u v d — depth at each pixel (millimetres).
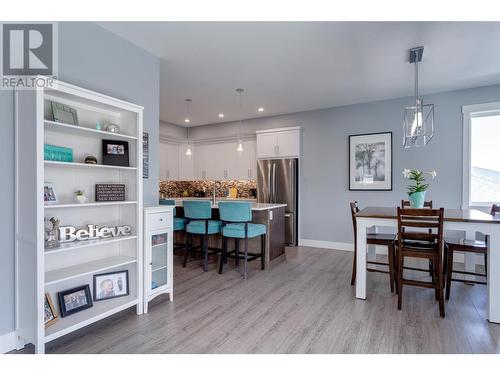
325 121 5414
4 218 1944
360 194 5117
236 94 4570
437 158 4508
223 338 2164
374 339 2137
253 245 4227
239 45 2934
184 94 4578
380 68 3539
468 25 2555
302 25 2562
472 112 4258
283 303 2826
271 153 5809
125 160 2590
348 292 3117
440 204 4484
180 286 3322
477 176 4379
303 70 3604
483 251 2709
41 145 1836
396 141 4805
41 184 1837
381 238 3182
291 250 5215
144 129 2975
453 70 3602
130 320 2463
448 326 2330
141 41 2834
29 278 1890
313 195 5531
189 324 2389
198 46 2943
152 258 2809
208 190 7117
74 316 2197
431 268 3264
